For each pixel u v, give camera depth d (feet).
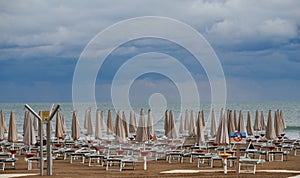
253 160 55.98
